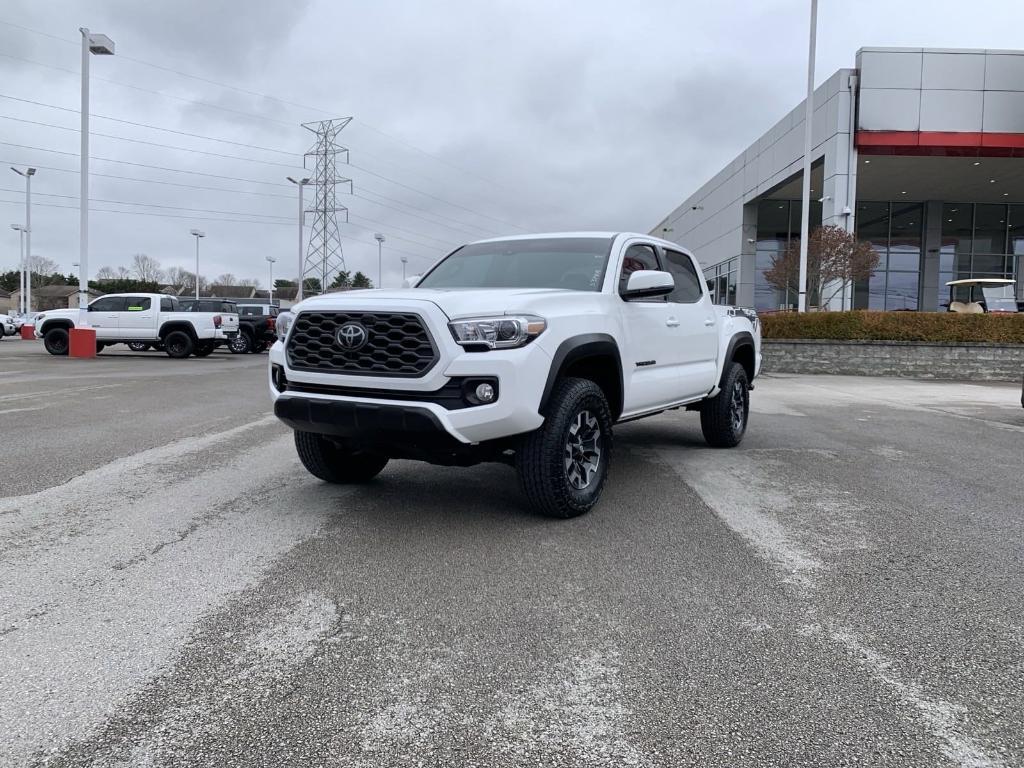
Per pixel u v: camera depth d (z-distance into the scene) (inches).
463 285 220.2
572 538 164.4
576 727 90.7
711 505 195.2
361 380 162.6
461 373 154.9
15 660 105.7
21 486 208.5
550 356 165.2
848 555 155.9
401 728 90.2
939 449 289.4
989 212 1321.4
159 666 104.5
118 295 874.1
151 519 176.2
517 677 102.7
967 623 122.0
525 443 169.9
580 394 174.4
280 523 173.6
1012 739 89.0
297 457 252.4
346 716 92.6
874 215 1317.7
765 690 99.8
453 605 127.0
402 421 156.1
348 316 166.4
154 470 231.0
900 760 84.5
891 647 112.8
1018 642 115.2
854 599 131.7
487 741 87.7
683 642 113.8
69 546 155.9
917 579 142.0
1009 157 959.0
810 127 798.5
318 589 133.4
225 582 136.4
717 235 1441.9
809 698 97.9
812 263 893.8
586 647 111.9
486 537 164.4
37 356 869.2
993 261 1325.0
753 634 116.8
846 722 92.4
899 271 1321.4
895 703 96.8
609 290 198.5
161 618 120.3
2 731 88.2
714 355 263.0
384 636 114.9
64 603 126.0
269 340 1042.1
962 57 906.7
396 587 134.7
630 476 230.5
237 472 229.1
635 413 213.0
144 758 83.4
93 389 476.7
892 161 1003.3
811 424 359.3
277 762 83.2
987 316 721.6
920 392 552.4
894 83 909.8
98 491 203.5
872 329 734.5
